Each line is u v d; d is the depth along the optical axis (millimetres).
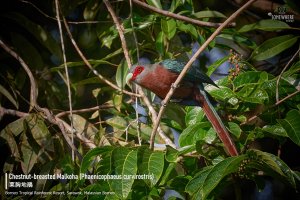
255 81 8891
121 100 9992
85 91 11906
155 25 10898
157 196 7738
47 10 12250
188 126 8562
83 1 11766
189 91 8781
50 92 11242
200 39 10195
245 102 8766
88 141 9422
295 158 12039
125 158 7246
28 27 11180
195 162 8359
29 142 9727
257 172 8727
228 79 9109
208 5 13133
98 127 10719
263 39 13391
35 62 11328
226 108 8828
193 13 10539
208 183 6668
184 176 7879
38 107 10008
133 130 9539
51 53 12125
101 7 11688
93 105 11797
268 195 12391
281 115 8516
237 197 7973
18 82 11086
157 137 9422
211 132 8188
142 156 7359
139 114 9828
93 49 11961
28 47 11320
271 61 13430
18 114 10289
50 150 9578
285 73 9039
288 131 7680
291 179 6848
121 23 10773
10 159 9711
